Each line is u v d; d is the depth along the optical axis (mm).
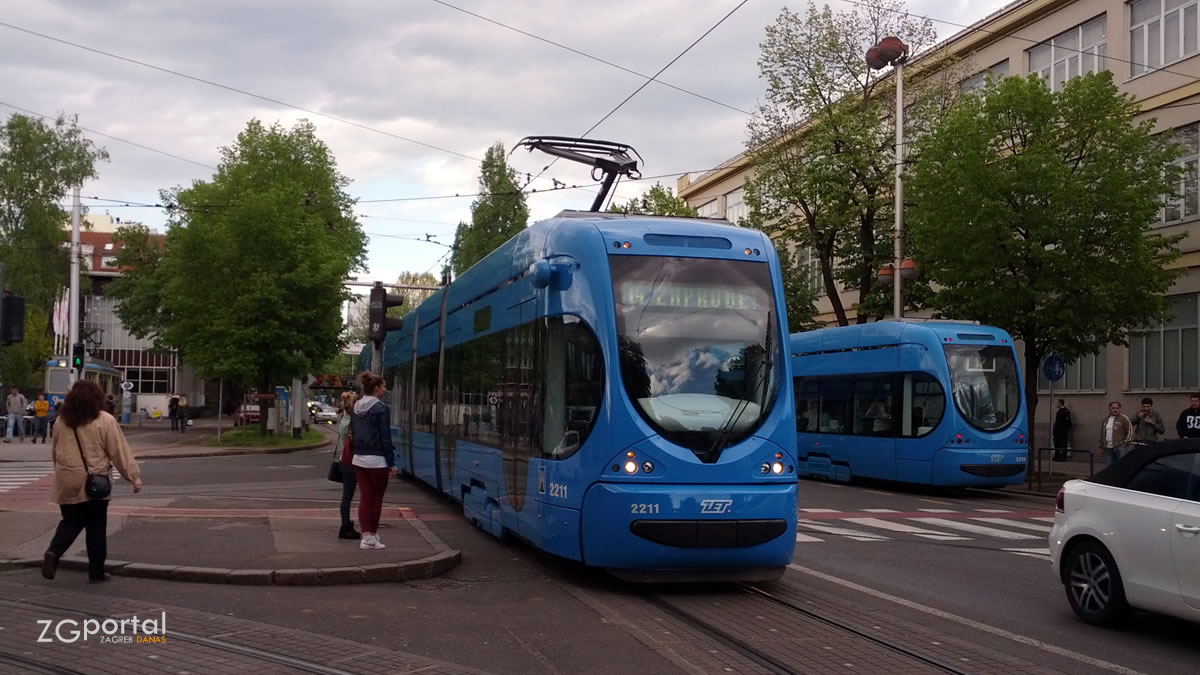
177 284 38719
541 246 10883
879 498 20641
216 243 37969
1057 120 22938
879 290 30781
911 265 25125
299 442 40062
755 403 9352
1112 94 22609
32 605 8109
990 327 21938
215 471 24844
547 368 10203
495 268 12914
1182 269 23719
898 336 22375
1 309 13297
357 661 6660
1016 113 22812
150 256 66938
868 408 23188
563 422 9727
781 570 9500
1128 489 8133
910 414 21734
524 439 10766
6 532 11547
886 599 9297
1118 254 22234
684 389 9195
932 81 31219
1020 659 7227
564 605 8734
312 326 38906
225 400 77562
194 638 7121
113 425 9055
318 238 39531
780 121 31812
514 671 6645
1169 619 8562
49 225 54375
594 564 9086
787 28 31391
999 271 23047
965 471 20641
